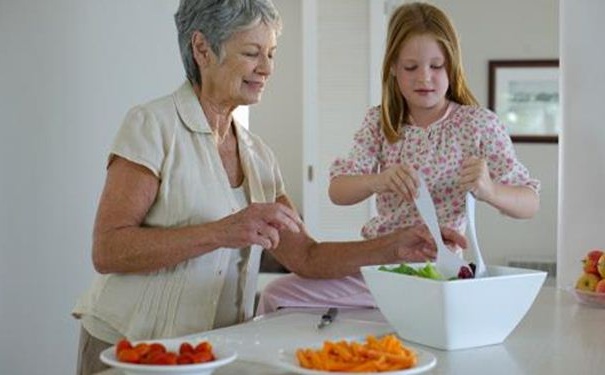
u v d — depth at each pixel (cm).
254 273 159
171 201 145
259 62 147
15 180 235
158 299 144
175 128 147
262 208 132
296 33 537
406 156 170
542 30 509
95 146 238
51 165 236
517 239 521
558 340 122
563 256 189
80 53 235
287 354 101
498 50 514
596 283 156
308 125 454
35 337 239
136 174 142
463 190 153
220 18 142
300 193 544
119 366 88
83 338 150
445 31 164
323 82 451
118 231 138
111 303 145
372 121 177
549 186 515
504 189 150
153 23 239
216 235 133
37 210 237
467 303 113
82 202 238
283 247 161
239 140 159
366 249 155
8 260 237
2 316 238
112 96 239
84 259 238
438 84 164
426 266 122
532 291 118
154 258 135
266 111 544
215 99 151
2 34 233
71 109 236
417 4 172
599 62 184
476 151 165
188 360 90
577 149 187
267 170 163
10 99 234
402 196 152
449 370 103
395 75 170
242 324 132
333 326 130
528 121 514
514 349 116
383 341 99
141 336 143
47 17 233
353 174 166
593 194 186
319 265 158
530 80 512
